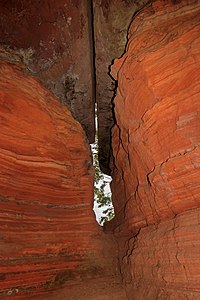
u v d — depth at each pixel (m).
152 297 5.24
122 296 6.37
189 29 4.96
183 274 4.39
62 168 7.26
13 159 6.14
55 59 7.81
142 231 6.29
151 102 5.33
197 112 4.49
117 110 7.27
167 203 5.10
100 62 7.93
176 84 4.83
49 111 7.41
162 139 5.05
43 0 6.58
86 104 9.27
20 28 7.12
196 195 4.44
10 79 6.60
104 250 7.41
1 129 6.02
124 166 7.89
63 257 6.74
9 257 5.71
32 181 6.53
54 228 6.77
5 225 5.80
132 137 6.30
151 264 5.41
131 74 5.84
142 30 5.97
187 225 4.44
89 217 7.52
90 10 7.07
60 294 6.23
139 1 6.55
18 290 5.78
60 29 7.16
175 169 4.66
